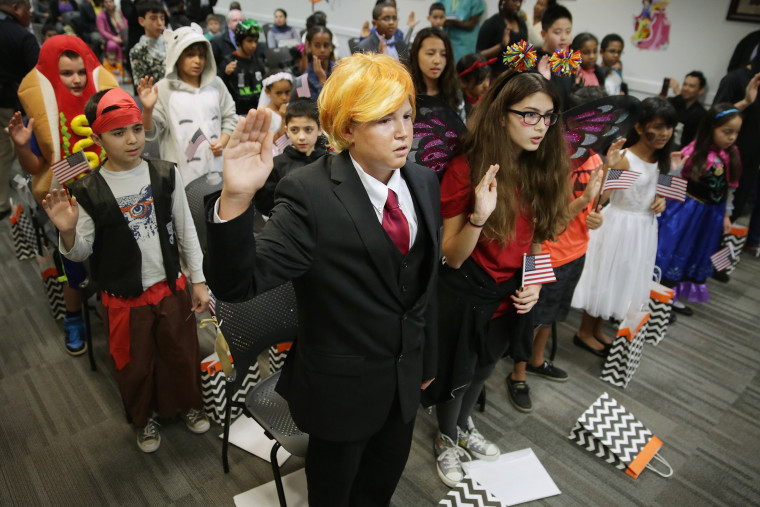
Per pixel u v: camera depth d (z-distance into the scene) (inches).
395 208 41.1
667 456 78.0
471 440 75.9
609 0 176.4
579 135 68.4
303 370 44.3
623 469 75.2
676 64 166.6
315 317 42.1
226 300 34.6
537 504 69.2
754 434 83.2
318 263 39.1
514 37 156.6
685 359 101.3
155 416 77.3
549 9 121.8
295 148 84.4
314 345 43.1
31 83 85.2
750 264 142.3
